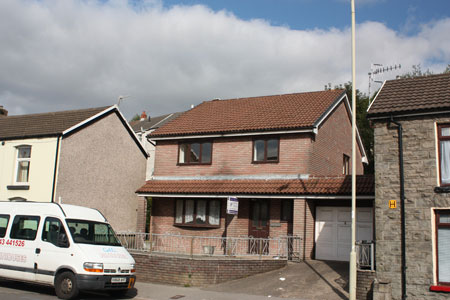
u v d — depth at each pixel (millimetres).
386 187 13430
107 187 24203
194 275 15070
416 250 12727
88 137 23141
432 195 12773
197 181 21406
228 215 20016
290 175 19500
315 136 20312
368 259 14023
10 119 25297
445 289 12141
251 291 13977
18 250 13414
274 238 17484
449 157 12859
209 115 23969
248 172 20516
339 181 18125
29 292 13344
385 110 13648
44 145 21750
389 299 12539
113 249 13250
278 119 20906
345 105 24641
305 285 14266
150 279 15781
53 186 21062
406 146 13352
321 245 18469
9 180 22188
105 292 13938
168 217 21938
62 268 12445
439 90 13914
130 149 26000
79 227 13281
